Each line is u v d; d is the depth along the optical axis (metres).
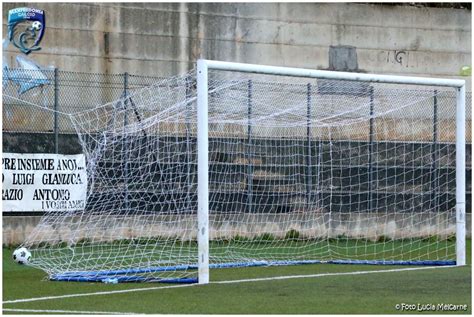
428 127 66.75
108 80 60.53
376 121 64.69
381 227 63.97
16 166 55.34
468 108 69.56
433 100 66.88
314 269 45.97
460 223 47.84
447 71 73.62
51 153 57.34
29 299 34.81
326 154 62.78
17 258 45.59
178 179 58.69
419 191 65.69
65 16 63.09
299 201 61.75
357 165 63.91
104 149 56.78
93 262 48.84
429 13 73.19
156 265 47.75
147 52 65.12
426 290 37.00
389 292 36.34
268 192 60.78
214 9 67.00
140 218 57.66
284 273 44.06
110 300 34.12
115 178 57.25
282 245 59.47
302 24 69.44
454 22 73.88
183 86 56.12
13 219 55.56
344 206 63.44
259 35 68.19
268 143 60.88
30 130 58.94
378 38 71.56
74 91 59.41
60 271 43.72
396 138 65.38
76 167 56.78
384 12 71.81
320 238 62.22
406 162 65.38
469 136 69.00
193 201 59.00
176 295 35.41
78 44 63.41
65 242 55.88
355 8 70.94
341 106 63.19
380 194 64.50
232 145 59.66
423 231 65.31
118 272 43.38
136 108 58.12
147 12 65.12
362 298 34.56
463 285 38.72
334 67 70.25
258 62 68.12
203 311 31.22
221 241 59.16
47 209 56.03
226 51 67.31
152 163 57.97
